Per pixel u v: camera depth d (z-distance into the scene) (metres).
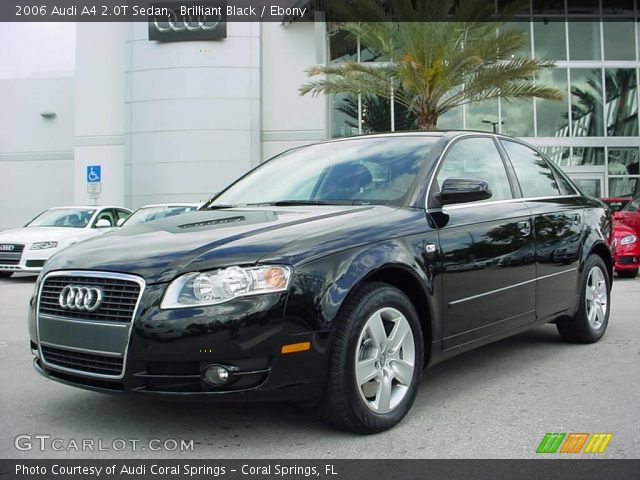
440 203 3.90
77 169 23.66
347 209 3.78
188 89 21.38
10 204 26.78
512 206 4.53
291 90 22.05
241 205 4.44
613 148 21.83
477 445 3.24
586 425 3.52
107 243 3.53
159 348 2.96
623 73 21.92
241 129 21.50
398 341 3.49
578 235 5.20
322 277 3.13
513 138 5.15
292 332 3.02
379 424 3.36
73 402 4.02
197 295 3.00
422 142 4.37
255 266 3.04
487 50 16.31
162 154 21.56
